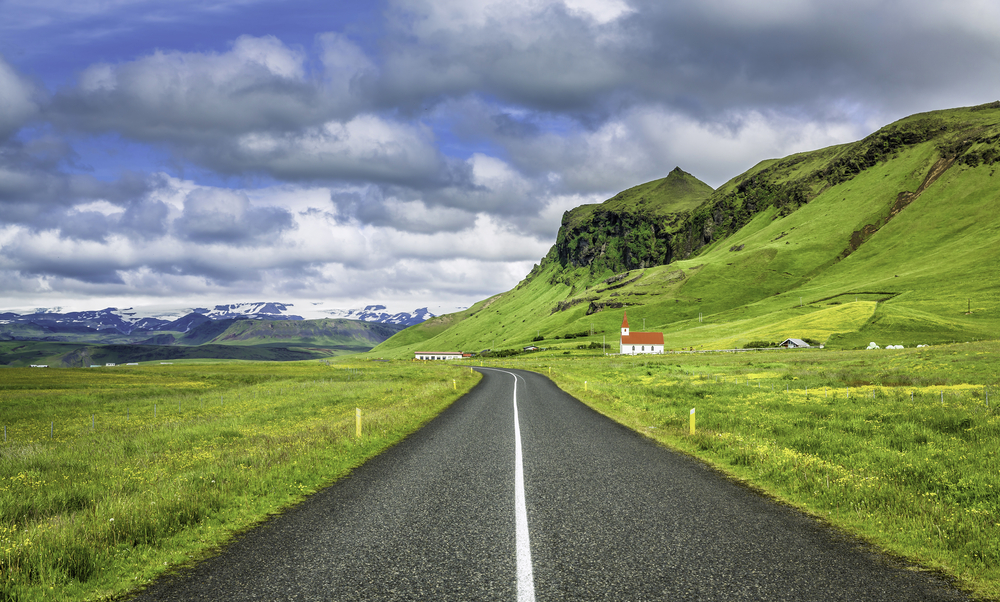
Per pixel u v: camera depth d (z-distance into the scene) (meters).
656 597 4.73
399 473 10.32
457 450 13.02
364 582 5.10
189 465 11.21
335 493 8.78
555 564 5.53
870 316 130.62
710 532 6.61
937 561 5.67
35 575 5.41
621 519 7.18
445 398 29.33
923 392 26.12
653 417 18.75
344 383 47.94
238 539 6.50
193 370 86.88
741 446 12.17
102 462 12.48
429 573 5.30
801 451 12.45
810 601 4.67
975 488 8.53
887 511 7.39
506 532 6.62
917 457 11.07
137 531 6.69
